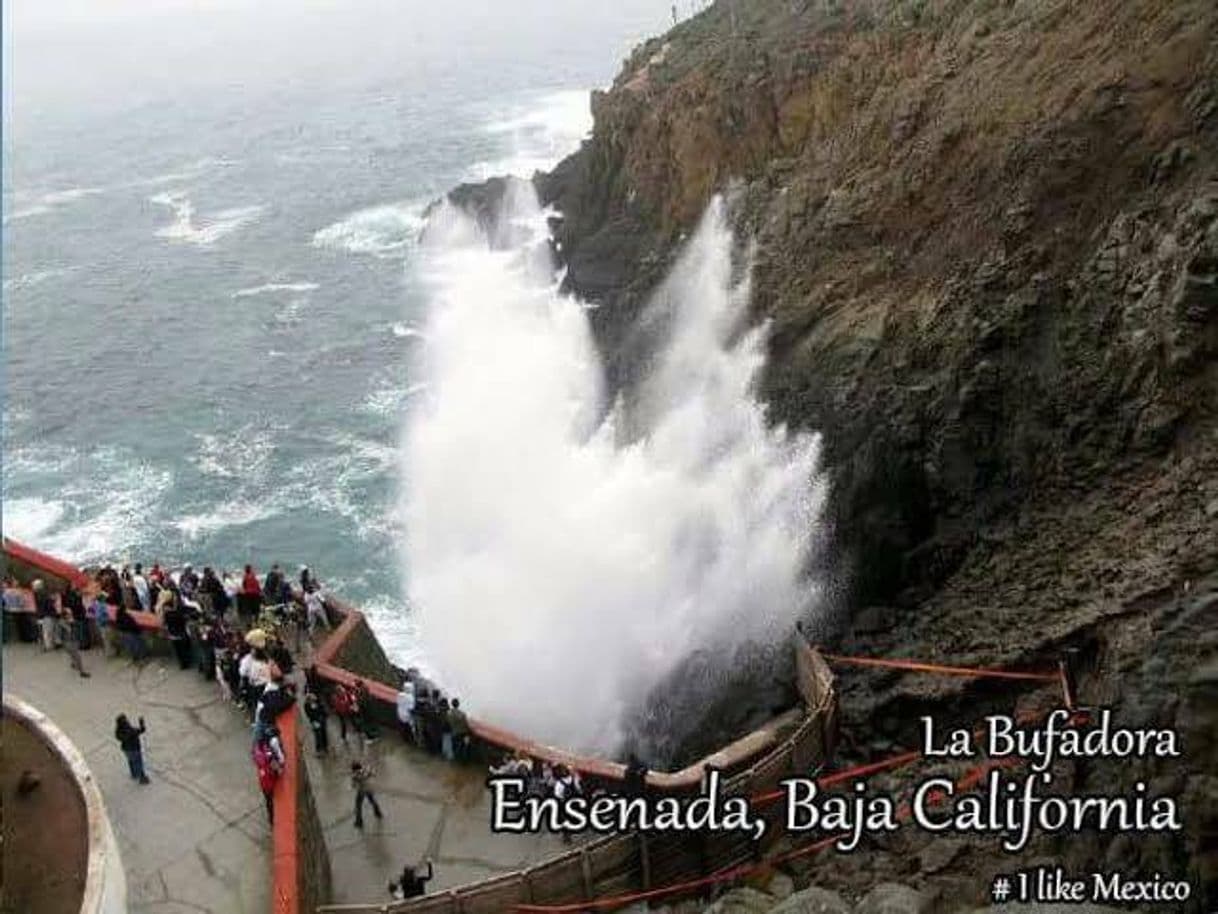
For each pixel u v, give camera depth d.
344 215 87.38
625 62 58.84
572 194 59.56
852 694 23.64
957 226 29.72
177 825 19.02
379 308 65.38
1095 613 20.20
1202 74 25.70
